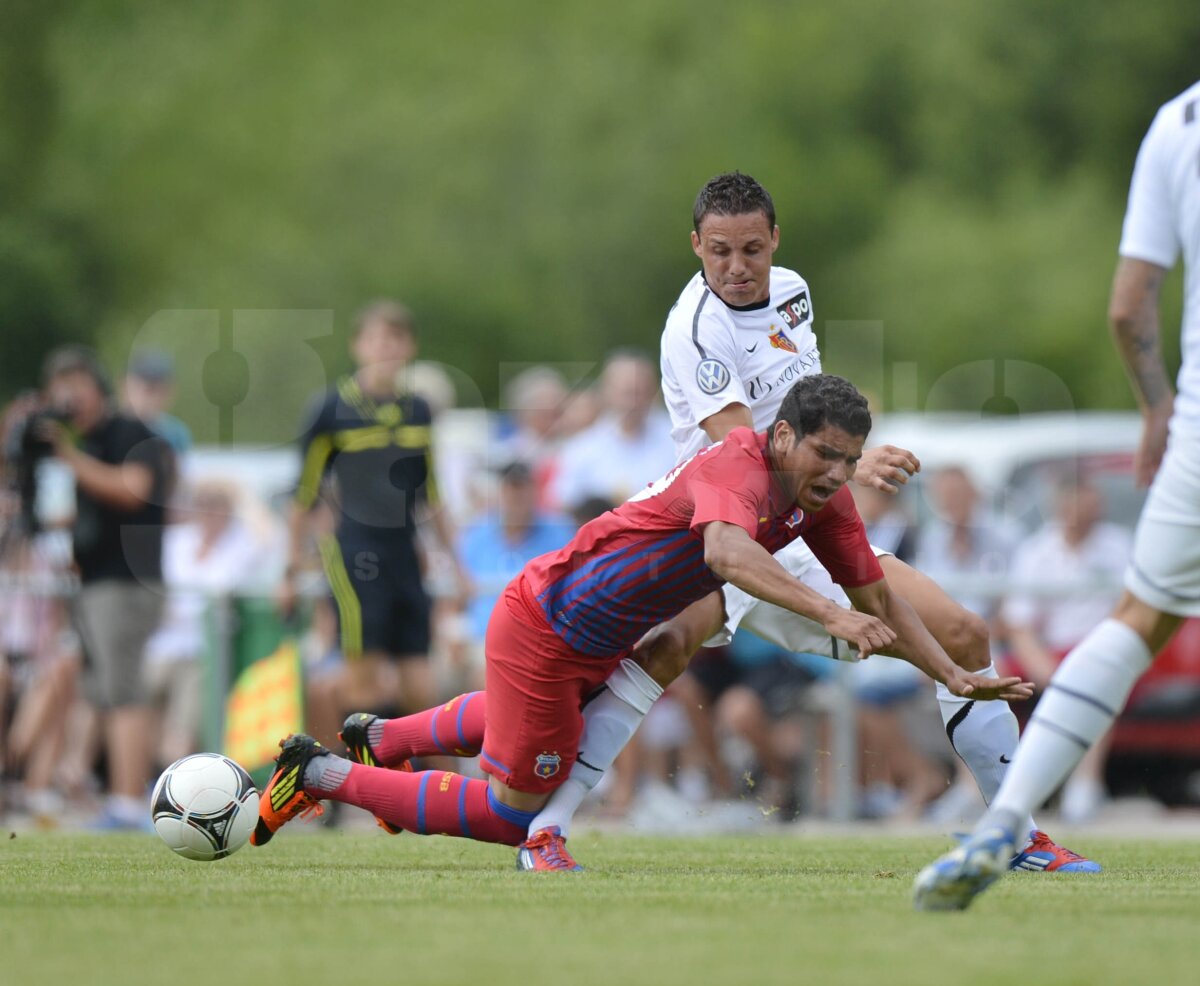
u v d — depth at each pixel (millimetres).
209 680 30094
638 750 30734
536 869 17656
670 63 93188
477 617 31172
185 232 94625
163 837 18078
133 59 99250
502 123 92562
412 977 10758
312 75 97750
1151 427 14797
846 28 88062
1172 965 11164
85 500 30172
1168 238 14422
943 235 78875
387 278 87938
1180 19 84375
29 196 94500
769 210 19391
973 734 18750
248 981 10688
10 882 16297
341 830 26750
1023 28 85188
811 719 30438
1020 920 13219
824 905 14258
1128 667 13602
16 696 32406
